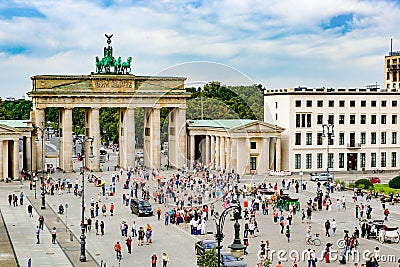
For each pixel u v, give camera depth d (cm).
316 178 13762
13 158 13925
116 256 6825
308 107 15475
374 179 13488
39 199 11075
